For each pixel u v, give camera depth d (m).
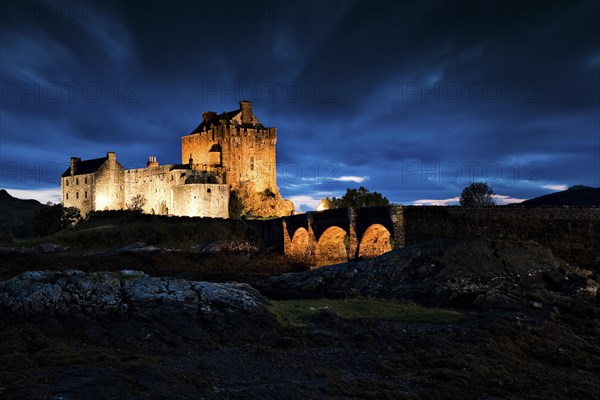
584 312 35.19
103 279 29.91
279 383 20.81
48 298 28.00
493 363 24.83
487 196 96.50
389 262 46.69
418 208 57.00
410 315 34.00
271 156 133.25
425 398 20.64
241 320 29.41
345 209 64.75
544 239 49.53
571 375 24.16
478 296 38.06
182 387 19.69
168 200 115.56
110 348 24.70
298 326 30.30
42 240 90.19
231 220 93.00
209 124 137.50
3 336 25.11
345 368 24.09
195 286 31.78
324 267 51.12
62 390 18.02
